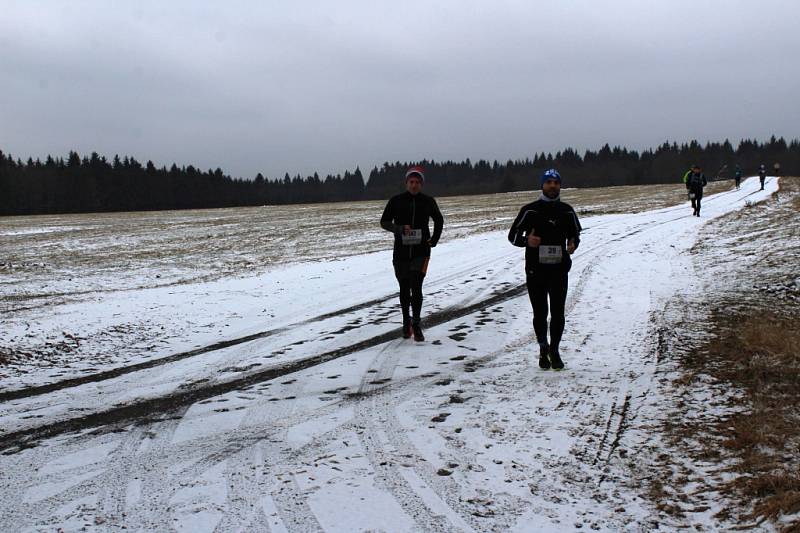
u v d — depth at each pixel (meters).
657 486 3.28
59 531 3.02
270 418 4.58
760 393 4.45
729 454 3.56
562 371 5.45
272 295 10.49
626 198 38.47
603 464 3.58
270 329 7.93
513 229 5.53
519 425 4.23
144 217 43.66
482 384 5.20
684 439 3.82
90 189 89.94
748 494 3.10
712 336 6.20
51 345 7.27
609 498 3.19
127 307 9.60
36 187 86.69
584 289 9.31
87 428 4.54
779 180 45.91
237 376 5.81
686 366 5.30
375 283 11.30
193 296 10.53
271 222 33.03
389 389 5.18
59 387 5.66
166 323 8.45
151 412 4.86
